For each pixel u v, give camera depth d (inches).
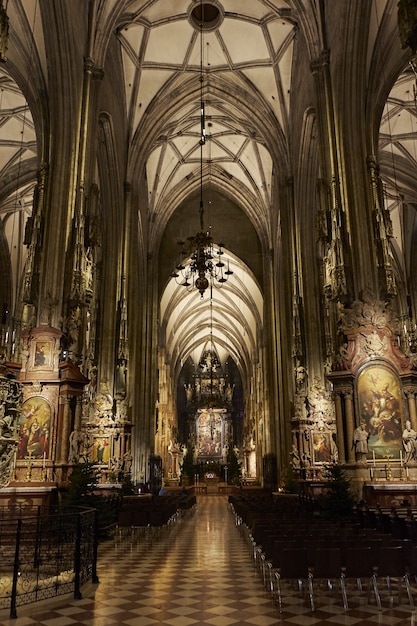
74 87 649.0
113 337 888.3
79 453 534.9
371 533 309.3
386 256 577.3
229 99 1028.5
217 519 757.3
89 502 476.4
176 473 1962.4
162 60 960.9
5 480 293.3
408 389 539.5
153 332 1256.2
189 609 236.8
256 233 1358.3
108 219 925.8
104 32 733.3
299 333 866.1
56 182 609.6
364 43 623.5
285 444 1013.2
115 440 832.3
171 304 1705.2
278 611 233.0
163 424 1598.2
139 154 1010.1
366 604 243.1
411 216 1083.9
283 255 964.6
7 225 1119.0
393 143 935.0
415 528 323.3
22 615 226.5
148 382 1216.8
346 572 233.9
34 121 664.4
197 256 797.9
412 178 961.5
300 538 282.7
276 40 912.3
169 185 1311.5
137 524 506.6
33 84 657.0
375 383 545.3
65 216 604.4
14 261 1151.6
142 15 856.3
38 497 472.7
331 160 645.3
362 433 525.3
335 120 660.1
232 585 289.3
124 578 309.1
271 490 1174.3
